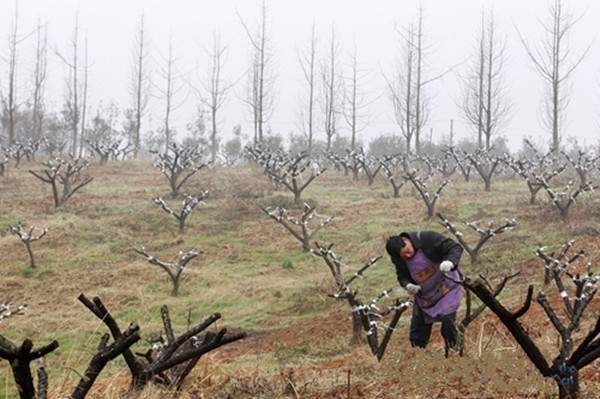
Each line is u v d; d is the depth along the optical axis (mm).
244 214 21516
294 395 5422
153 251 18406
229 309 14141
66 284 15875
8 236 19203
